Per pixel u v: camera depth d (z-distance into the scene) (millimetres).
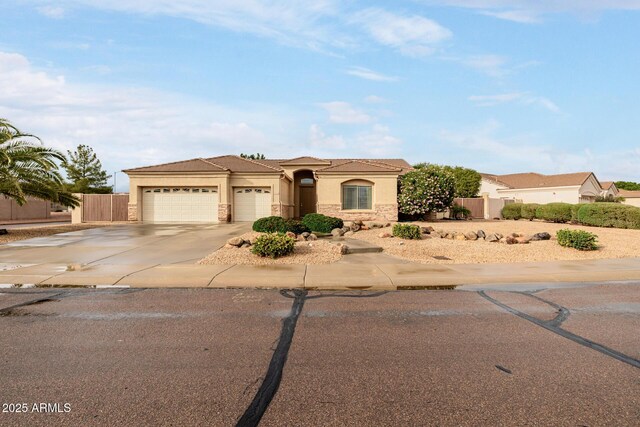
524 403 3289
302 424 2959
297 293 7402
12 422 2957
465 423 2980
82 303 6551
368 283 8148
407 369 3977
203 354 4352
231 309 6238
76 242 14070
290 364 4086
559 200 39188
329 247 12406
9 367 3965
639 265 10273
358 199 23672
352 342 4762
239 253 11398
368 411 3154
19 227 21500
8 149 16188
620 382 3691
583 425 2959
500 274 8992
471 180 41031
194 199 23609
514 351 4480
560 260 11117
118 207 25094
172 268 9398
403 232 14781
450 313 6066
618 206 20547
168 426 2920
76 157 52656
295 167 27797
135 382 3645
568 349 4551
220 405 3236
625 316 5934
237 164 24938
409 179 23656
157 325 5387
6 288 7641
